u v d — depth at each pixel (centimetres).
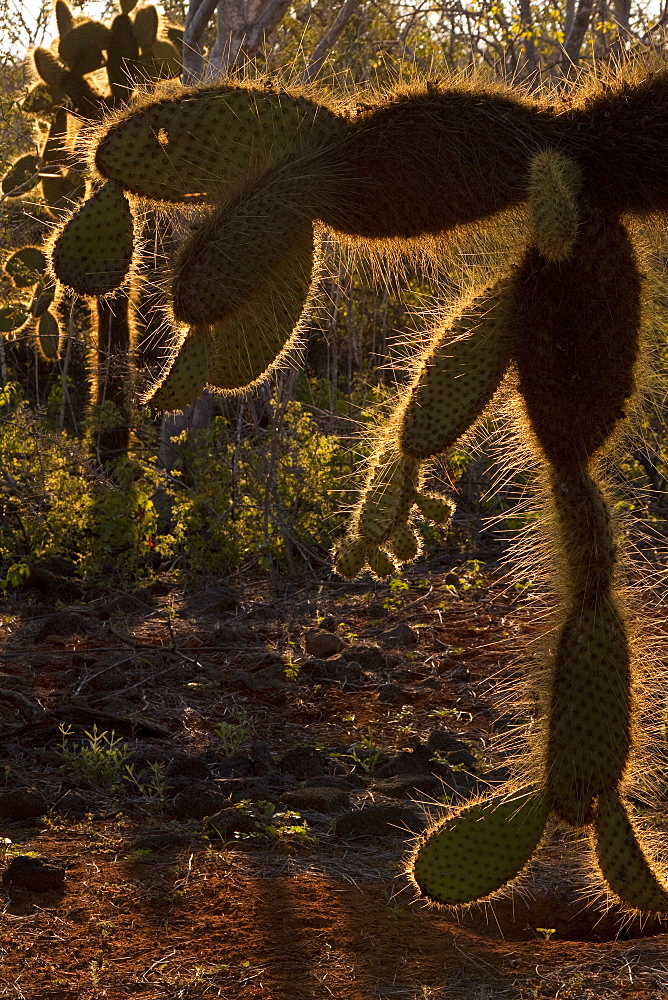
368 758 513
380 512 336
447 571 878
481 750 516
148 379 950
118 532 857
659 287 313
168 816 445
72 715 552
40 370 1348
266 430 972
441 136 288
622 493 355
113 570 880
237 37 1012
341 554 344
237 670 655
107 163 287
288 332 299
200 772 488
